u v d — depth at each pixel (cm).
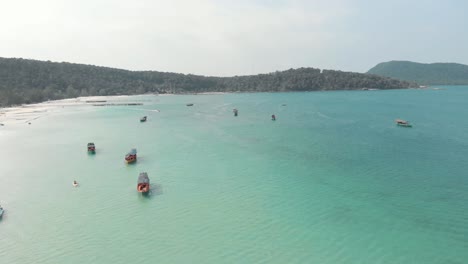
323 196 4656
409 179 5225
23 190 5122
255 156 6881
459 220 3853
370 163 6144
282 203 4462
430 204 4297
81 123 12638
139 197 4784
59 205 4544
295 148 7519
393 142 7888
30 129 11156
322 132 9531
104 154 7394
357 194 4697
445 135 8625
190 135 9588
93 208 4431
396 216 4003
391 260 3155
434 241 3447
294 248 3391
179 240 3588
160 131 10450
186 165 6341
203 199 4659
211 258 3259
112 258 3284
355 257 3216
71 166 6425
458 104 17925
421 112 14075
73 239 3650
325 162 6294
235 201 4566
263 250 3372
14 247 3506
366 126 10481
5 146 8356
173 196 4797
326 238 3562
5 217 4194
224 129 10550
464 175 5334
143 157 7044
